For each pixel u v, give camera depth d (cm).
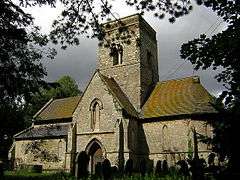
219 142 657
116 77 4181
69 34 1381
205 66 1022
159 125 3662
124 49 4216
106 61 4319
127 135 3434
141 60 4122
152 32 4603
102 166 1844
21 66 1447
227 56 931
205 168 716
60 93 6862
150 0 1262
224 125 656
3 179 2466
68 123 4344
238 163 642
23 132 4438
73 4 1329
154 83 4416
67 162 3628
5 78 1373
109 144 3488
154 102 3941
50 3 1269
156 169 2769
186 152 3394
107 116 3606
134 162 3481
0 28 1270
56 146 4097
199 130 3391
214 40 982
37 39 1473
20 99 1608
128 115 3531
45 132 4291
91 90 3816
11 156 4344
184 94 3847
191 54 1039
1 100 1508
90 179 1795
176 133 3525
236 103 686
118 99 3669
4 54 1332
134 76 4056
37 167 4009
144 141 3684
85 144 3653
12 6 1262
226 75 936
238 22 944
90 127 3684
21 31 1341
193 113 3462
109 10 1341
